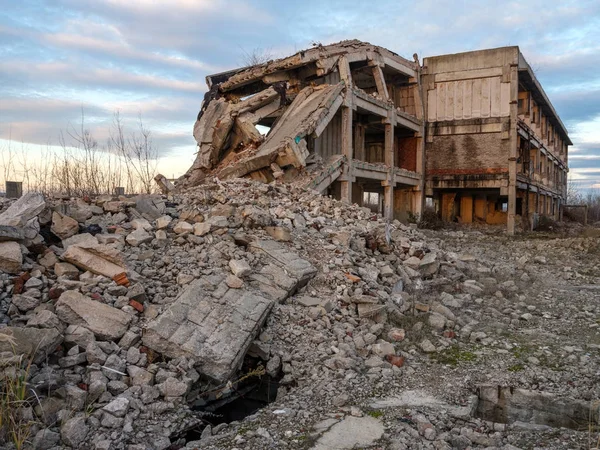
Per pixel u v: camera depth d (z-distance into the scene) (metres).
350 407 4.81
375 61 20.73
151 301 6.12
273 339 6.17
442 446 4.01
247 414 5.39
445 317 7.42
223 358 5.27
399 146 25.42
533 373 5.65
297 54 17.44
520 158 26.88
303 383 5.48
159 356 5.27
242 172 16.09
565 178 49.69
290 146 15.17
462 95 23.97
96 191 11.30
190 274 6.69
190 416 4.66
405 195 26.89
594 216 50.28
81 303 5.36
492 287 9.45
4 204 7.79
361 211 11.92
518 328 7.46
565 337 7.04
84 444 3.96
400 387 5.33
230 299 6.25
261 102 17.86
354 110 19.89
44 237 6.68
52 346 4.77
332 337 6.34
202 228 7.75
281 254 7.76
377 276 8.27
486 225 25.88
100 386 4.52
